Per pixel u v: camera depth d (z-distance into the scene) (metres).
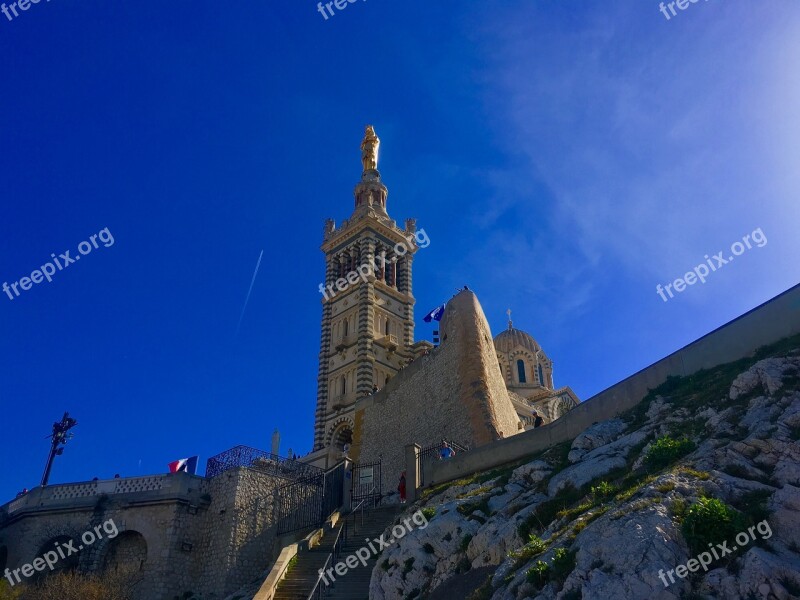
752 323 26.91
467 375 47.25
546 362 92.94
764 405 21.14
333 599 26.86
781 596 13.98
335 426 76.38
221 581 38.81
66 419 46.59
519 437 32.97
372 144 101.50
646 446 23.64
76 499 42.38
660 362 29.72
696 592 15.02
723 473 18.45
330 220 96.19
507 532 22.92
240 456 43.44
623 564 15.98
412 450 37.38
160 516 41.12
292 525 41.59
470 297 52.56
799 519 15.75
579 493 23.19
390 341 80.44
